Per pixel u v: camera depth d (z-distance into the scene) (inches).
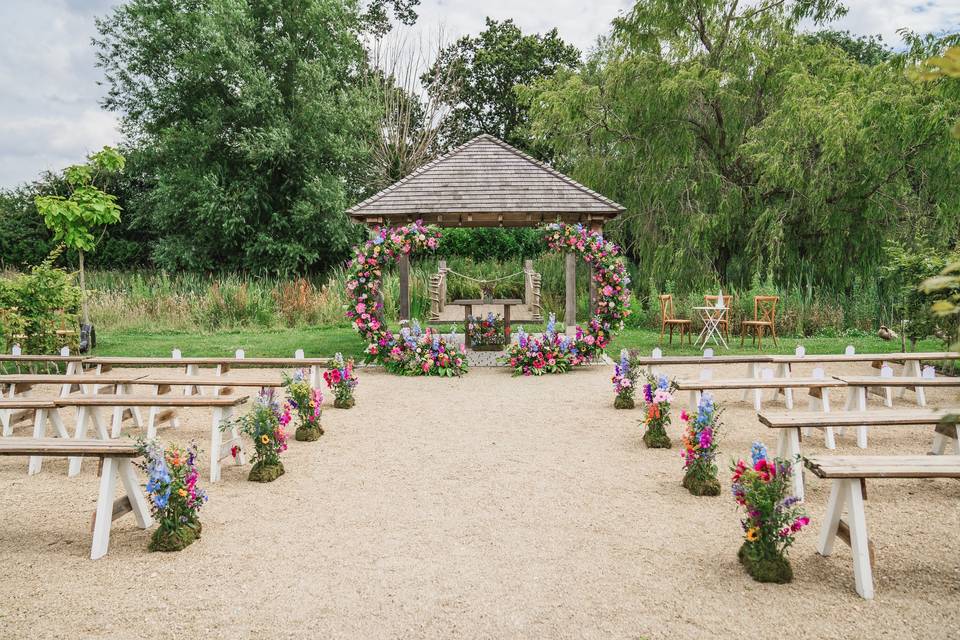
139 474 234.5
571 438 277.1
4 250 1019.9
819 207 642.2
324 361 346.0
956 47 67.9
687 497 206.2
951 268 79.7
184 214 1015.6
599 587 148.1
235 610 139.6
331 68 1060.5
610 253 466.6
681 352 511.8
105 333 647.1
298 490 217.0
